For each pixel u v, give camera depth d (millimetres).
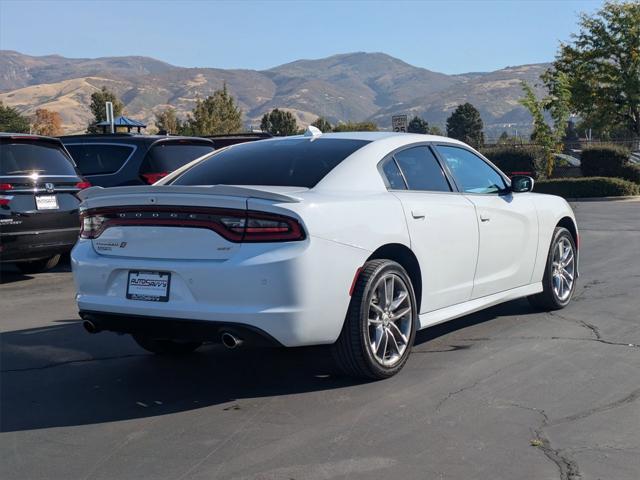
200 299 4668
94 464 3961
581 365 5492
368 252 4996
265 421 4520
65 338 6703
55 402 4980
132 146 11125
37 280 9984
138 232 4938
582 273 9547
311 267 4617
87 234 5238
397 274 5207
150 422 4570
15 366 5832
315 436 4250
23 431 4457
